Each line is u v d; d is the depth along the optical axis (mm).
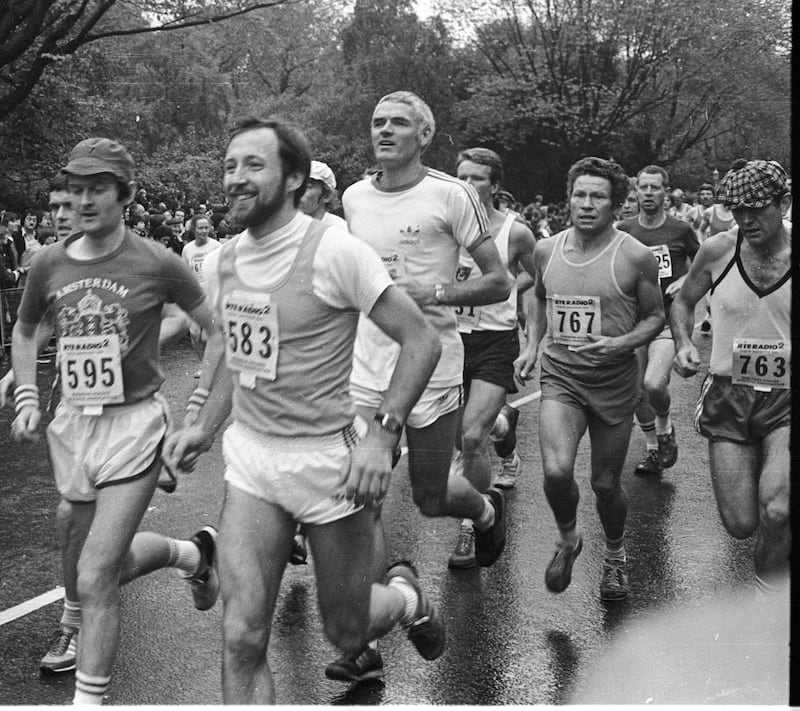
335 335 3590
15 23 13023
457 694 4359
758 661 4445
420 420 5223
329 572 3746
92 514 4285
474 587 5609
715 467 4605
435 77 8211
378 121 5188
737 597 5254
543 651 4770
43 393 9375
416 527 6645
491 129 8219
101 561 3961
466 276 6410
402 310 3521
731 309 4551
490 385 6125
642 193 7766
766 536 4473
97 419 4156
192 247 9422
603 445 5301
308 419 3611
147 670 4570
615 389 5250
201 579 4883
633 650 4680
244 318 3623
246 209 3510
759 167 4383
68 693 4426
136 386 4184
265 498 3637
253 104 8523
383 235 5285
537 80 7836
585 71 7625
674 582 5551
